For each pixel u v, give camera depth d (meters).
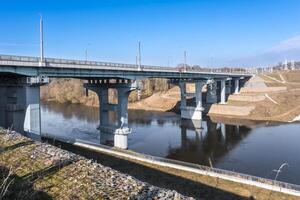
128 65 55.75
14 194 11.09
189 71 80.25
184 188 25.75
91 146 40.34
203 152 53.50
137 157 35.47
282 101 103.69
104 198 10.76
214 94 108.38
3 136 18.73
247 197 24.38
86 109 115.12
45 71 40.00
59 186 11.91
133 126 79.31
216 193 24.94
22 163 14.20
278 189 25.80
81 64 44.97
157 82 141.75
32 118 38.91
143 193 11.16
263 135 67.69
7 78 40.75
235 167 44.28
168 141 62.09
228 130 74.06
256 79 139.88
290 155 50.78
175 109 109.62
